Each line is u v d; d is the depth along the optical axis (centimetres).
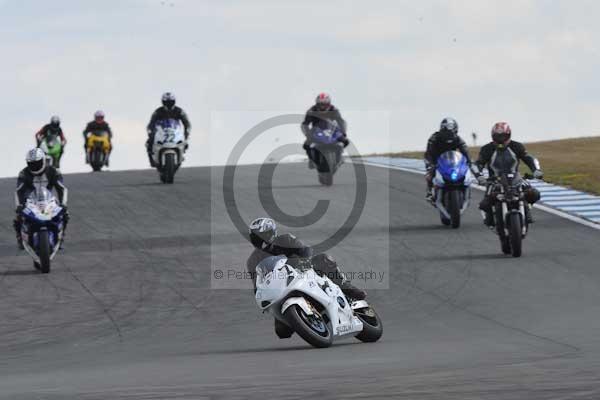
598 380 2325
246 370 2958
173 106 9938
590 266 5903
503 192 6238
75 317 4988
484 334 4088
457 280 5650
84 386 2691
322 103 9169
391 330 4388
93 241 7050
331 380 2538
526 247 6562
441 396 2172
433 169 7356
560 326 4178
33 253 6109
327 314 3697
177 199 8888
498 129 6272
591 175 9869
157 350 4072
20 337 4569
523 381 2372
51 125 12650
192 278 5875
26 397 2447
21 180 6200
